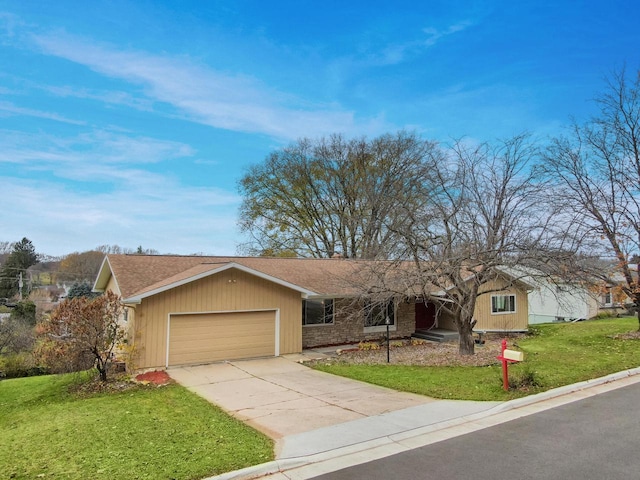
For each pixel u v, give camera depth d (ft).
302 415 27.04
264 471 18.51
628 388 32.30
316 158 114.21
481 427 23.97
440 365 42.47
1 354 62.18
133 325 44.14
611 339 56.24
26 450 21.75
